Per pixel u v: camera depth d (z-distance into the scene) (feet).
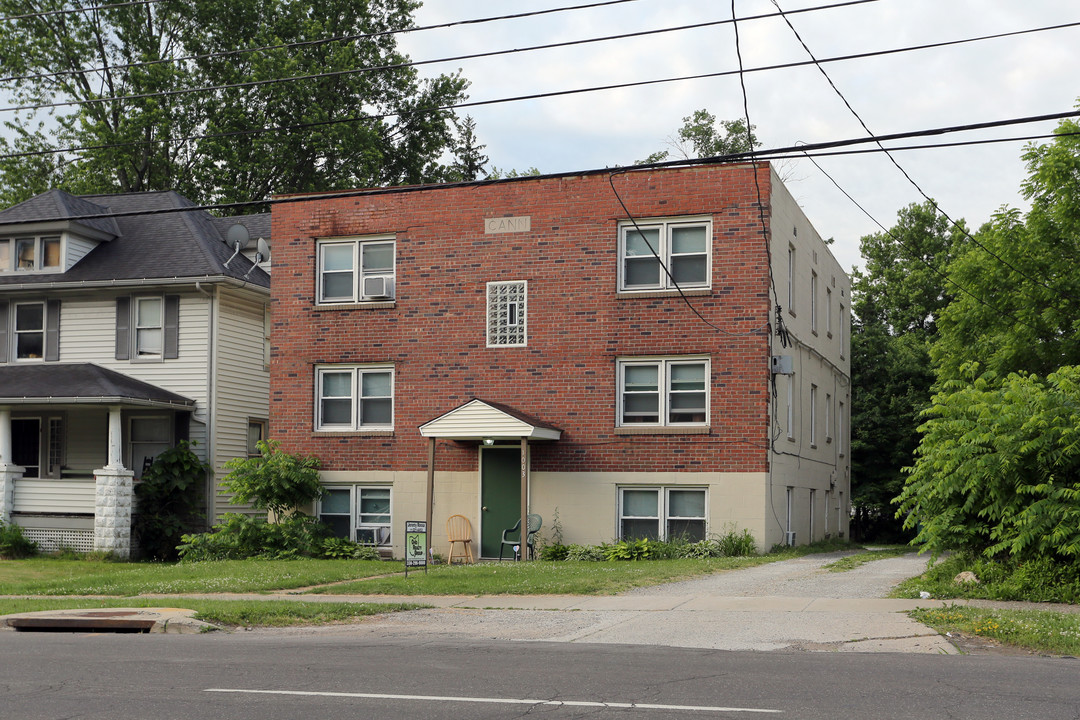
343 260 85.81
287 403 85.76
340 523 84.58
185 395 94.84
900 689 28.32
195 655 35.73
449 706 26.32
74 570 75.77
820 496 98.94
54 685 29.81
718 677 30.45
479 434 76.13
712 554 73.92
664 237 78.23
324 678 30.58
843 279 115.85
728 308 76.43
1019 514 48.85
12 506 88.48
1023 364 92.12
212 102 144.15
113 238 102.63
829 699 27.02
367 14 157.58
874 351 135.13
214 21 147.54
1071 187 89.56
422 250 83.35
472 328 81.82
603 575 59.57
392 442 83.25
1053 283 90.89
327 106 150.61
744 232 76.38
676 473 76.74
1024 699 26.81
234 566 70.69
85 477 97.30
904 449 129.18
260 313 102.12
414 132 163.02
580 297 79.56
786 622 42.14
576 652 36.04
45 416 98.89
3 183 149.48
